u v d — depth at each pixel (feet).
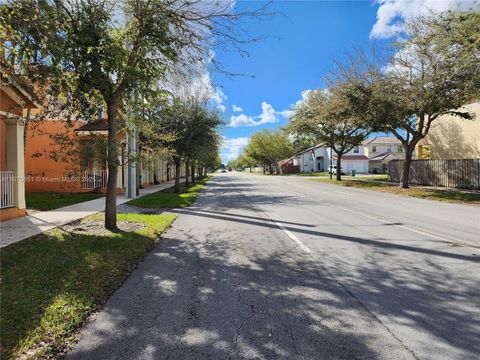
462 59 53.67
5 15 19.03
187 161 89.20
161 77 29.32
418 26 62.34
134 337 12.19
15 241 25.40
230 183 134.31
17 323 12.77
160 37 25.88
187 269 20.39
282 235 29.96
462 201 56.70
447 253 22.95
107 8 26.03
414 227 33.04
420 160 95.25
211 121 78.64
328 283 17.49
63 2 23.03
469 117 67.92
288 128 125.18
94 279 17.85
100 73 25.55
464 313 13.73
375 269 19.67
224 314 13.99
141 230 31.12
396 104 66.74
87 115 29.50
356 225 34.40
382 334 12.12
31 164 70.49
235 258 22.62
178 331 12.59
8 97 34.99
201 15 25.64
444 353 10.87
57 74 23.41
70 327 12.76
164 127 73.15
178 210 47.93
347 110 76.64
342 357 10.72
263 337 12.03
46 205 48.26
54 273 18.26
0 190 34.99
